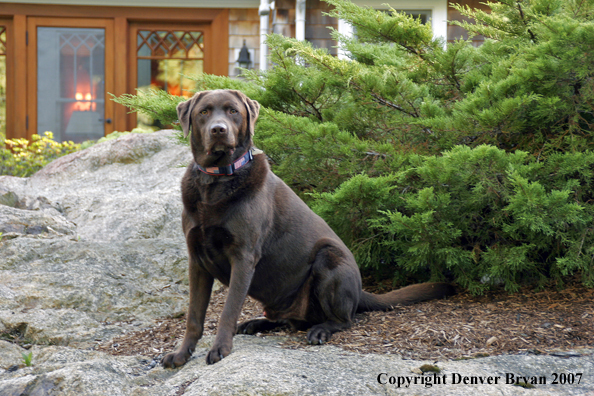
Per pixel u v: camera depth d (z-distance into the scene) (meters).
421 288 3.79
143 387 2.46
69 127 9.88
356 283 3.27
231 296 2.89
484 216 4.03
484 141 3.98
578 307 3.34
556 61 3.57
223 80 4.80
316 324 3.36
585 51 3.43
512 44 4.59
